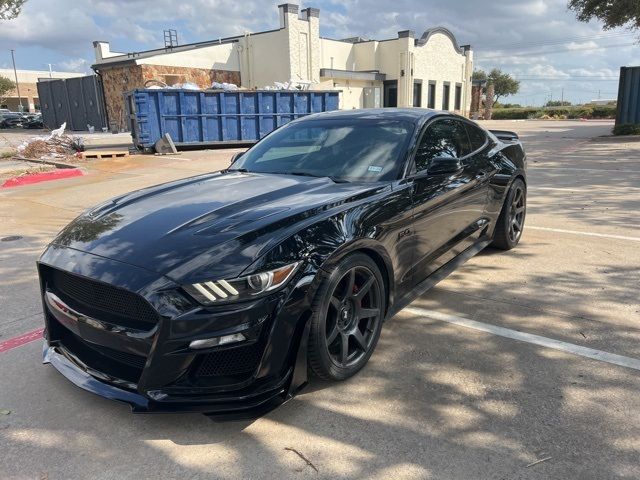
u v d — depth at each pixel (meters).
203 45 31.66
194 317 2.30
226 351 2.41
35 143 15.46
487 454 2.32
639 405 2.64
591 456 2.28
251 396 2.42
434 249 3.81
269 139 4.47
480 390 2.82
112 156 15.02
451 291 4.26
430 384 2.90
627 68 19.89
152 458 2.36
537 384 2.86
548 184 9.07
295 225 2.70
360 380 2.96
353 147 3.85
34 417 2.67
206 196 3.29
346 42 33.38
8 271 5.12
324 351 2.70
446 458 2.30
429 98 35.06
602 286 4.27
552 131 24.67
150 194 3.50
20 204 8.61
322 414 2.65
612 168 10.83
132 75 25.77
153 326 2.38
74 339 2.98
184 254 2.48
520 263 4.92
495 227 5.10
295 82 20.00
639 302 3.93
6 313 4.06
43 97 33.97
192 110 16.62
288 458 2.34
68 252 2.77
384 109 4.43
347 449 2.38
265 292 2.41
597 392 2.76
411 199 3.42
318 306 2.62
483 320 3.69
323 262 2.63
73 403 2.79
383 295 3.17
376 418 2.61
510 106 69.50
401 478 2.19
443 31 35.09
